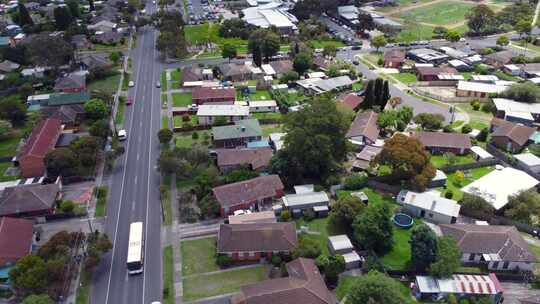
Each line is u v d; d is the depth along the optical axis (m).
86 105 164.50
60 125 153.62
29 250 102.19
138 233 106.50
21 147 147.62
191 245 107.44
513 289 94.19
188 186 129.62
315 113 131.38
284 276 96.69
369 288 80.75
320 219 116.69
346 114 153.50
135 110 176.62
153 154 145.88
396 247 105.88
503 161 140.62
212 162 139.38
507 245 99.25
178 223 114.94
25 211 112.88
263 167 133.00
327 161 128.00
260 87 196.38
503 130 148.88
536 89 175.88
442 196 123.69
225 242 101.94
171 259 103.19
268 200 122.38
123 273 99.50
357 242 105.94
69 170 130.38
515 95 176.25
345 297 91.81
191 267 100.75
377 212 101.62
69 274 97.38
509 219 112.69
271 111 175.75
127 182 131.88
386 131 159.00
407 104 182.50
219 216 117.25
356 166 135.50
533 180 126.12
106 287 95.75
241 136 149.00
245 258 102.38
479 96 186.50
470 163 137.38
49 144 138.75
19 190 116.38
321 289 88.12
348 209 108.56
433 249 94.25
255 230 103.25
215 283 96.19
